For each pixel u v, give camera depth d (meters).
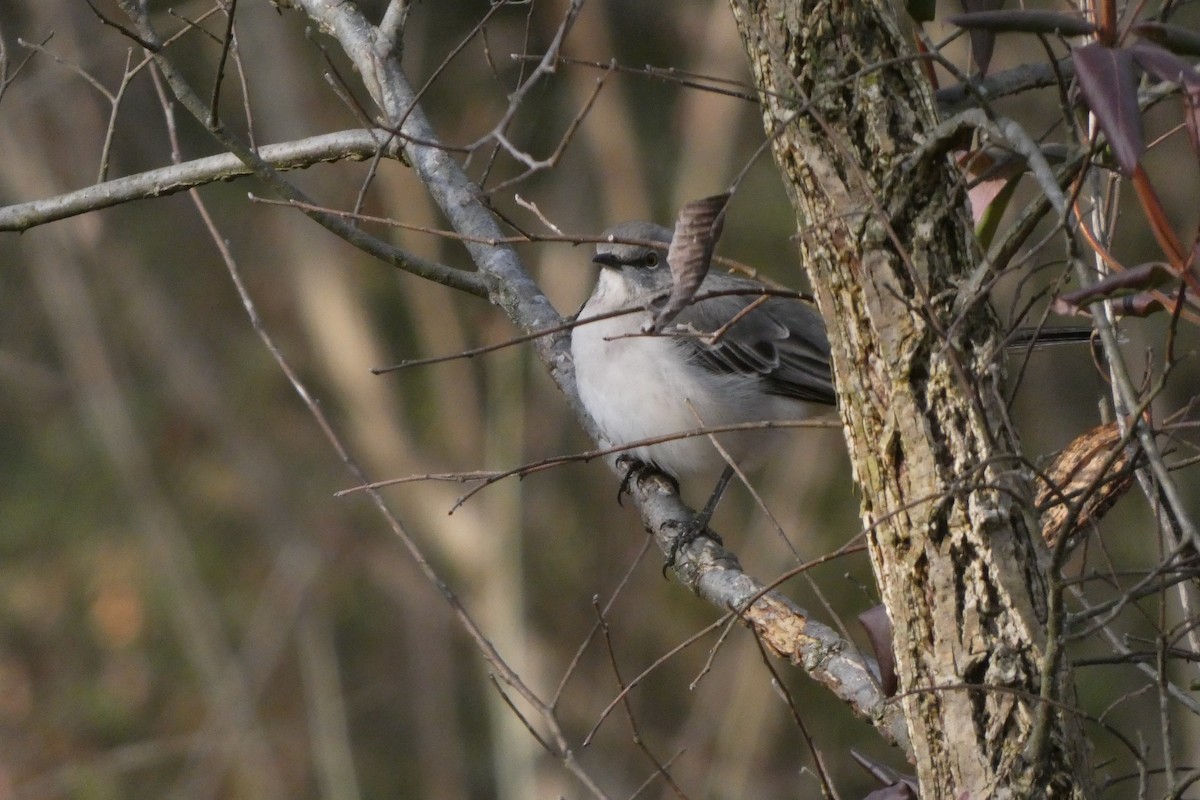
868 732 16.05
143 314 18.12
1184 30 3.06
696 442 6.78
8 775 16.73
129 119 16.56
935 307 3.35
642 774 16.45
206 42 15.10
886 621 3.68
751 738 15.70
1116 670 12.58
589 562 18.17
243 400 18.86
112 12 16.09
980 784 3.33
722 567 5.54
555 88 16.88
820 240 3.52
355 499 18.23
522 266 6.36
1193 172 12.20
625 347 7.00
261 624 17.31
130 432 17.38
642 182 17.08
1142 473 3.94
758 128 17.97
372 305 18.84
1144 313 3.68
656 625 17.77
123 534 17.91
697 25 17.59
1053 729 3.28
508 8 16.25
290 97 17.02
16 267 18.64
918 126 3.39
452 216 6.24
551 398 18.34
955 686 3.26
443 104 16.22
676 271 3.34
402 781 17.42
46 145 16.89
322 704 15.75
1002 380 3.38
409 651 17.84
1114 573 3.44
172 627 17.58
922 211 3.38
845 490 16.64
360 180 17.30
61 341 18.00
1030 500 3.33
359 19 6.42
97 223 17.34
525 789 15.58
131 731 17.11
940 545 3.37
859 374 3.50
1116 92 2.87
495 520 16.86
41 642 17.52
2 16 16.14
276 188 5.43
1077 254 3.01
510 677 4.34
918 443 3.38
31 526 18.00
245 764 16.41
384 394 17.69
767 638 4.80
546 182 17.33
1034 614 3.30
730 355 7.51
